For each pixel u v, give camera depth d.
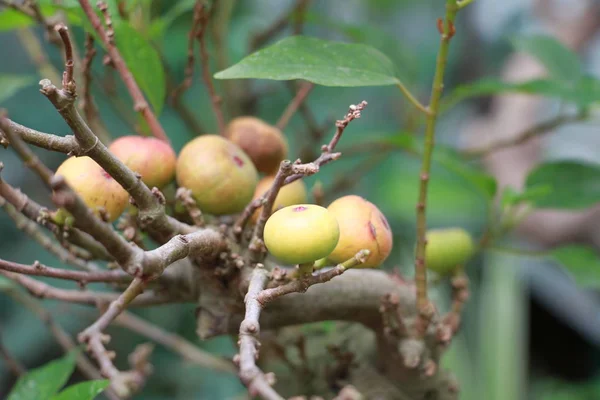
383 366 0.51
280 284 0.42
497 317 0.83
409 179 1.01
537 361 1.25
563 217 1.02
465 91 0.59
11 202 0.42
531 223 1.06
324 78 0.46
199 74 0.97
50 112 1.07
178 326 0.99
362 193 1.05
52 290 0.48
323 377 0.52
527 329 1.18
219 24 0.65
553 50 0.62
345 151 0.64
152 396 0.98
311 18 0.68
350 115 0.42
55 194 0.37
